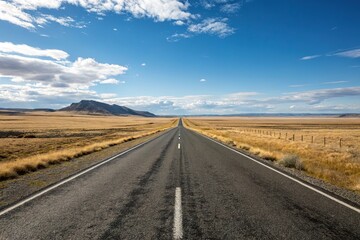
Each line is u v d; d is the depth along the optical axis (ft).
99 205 20.44
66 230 15.71
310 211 19.27
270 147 69.31
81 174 32.89
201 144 75.82
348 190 26.48
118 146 72.69
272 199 22.27
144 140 92.79
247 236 14.97
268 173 33.76
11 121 324.60
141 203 20.97
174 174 32.91
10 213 18.60
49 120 391.65
